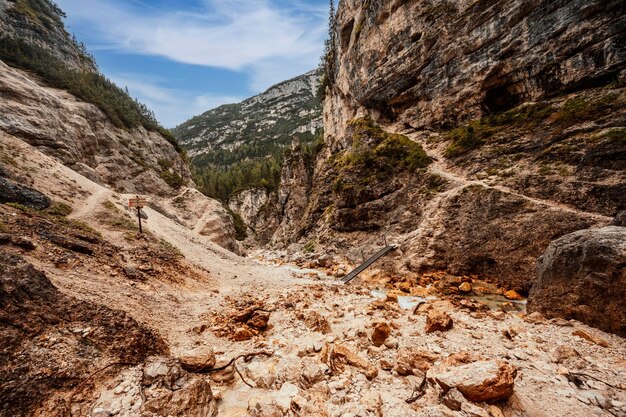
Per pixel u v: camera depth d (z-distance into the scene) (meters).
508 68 36.62
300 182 90.00
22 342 7.29
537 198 27.56
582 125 27.64
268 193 108.44
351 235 45.38
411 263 31.78
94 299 11.84
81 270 14.51
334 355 9.71
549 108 31.52
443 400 7.12
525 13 34.12
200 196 64.88
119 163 57.59
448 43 43.25
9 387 6.15
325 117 91.75
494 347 11.09
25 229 16.19
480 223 29.42
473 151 36.84
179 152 85.38
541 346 11.20
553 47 31.67
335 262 40.81
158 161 70.00
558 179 26.88
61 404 6.49
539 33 32.88
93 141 52.31
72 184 31.61
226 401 7.65
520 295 24.31
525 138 32.16
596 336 12.72
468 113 42.34
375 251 38.03
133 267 18.69
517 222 26.97
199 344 11.48
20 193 22.91
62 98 55.75
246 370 9.17
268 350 10.88
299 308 17.09
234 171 147.25
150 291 15.97
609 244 14.16
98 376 7.66
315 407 6.85
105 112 62.69
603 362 9.92
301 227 67.38
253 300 18.97
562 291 15.71
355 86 63.12
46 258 13.98
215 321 14.26
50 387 6.72
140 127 73.00
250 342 11.91
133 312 12.36
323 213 62.78
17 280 8.82
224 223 60.72
